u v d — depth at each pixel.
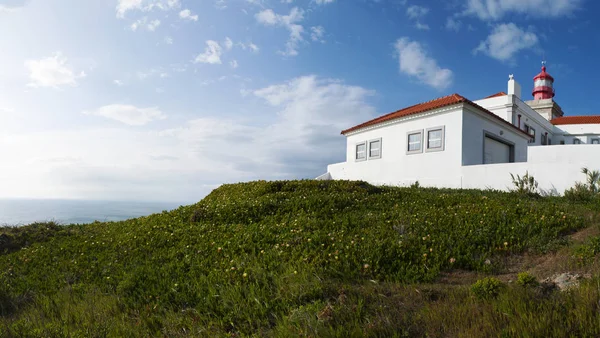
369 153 25.61
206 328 4.82
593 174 15.16
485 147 22.03
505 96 29.75
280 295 5.25
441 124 20.66
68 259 9.09
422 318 4.44
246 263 6.86
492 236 8.02
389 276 6.06
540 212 9.87
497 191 16.88
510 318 4.09
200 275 6.52
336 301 4.92
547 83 45.28
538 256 7.09
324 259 6.63
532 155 21.77
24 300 6.51
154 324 5.11
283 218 10.74
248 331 4.64
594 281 4.91
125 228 12.34
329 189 14.96
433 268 6.32
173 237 9.67
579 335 3.67
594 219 9.22
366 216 10.23
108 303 5.89
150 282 6.54
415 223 9.05
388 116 26.02
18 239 11.55
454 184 19.77
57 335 4.75
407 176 22.39
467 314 4.38
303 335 4.19
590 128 37.88
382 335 4.14
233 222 10.91
